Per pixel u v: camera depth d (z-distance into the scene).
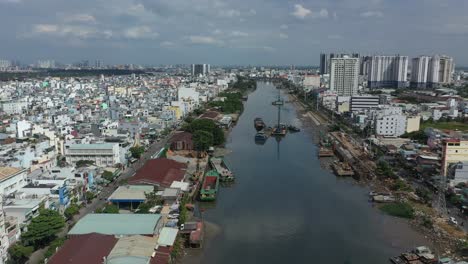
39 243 112.12
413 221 138.75
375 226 135.25
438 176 173.75
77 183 147.50
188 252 116.00
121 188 154.38
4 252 102.75
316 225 136.38
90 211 139.00
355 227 134.62
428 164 189.00
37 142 196.25
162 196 148.00
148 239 109.44
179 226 128.00
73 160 190.88
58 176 151.62
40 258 105.81
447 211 145.12
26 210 116.62
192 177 181.88
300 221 139.75
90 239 102.44
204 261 110.75
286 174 198.62
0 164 159.88
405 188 168.50
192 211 146.00
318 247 120.31
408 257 110.19
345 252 117.19
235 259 112.38
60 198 132.75
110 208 132.38
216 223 137.75
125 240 106.50
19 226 112.94
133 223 117.62
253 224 137.12
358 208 152.25
